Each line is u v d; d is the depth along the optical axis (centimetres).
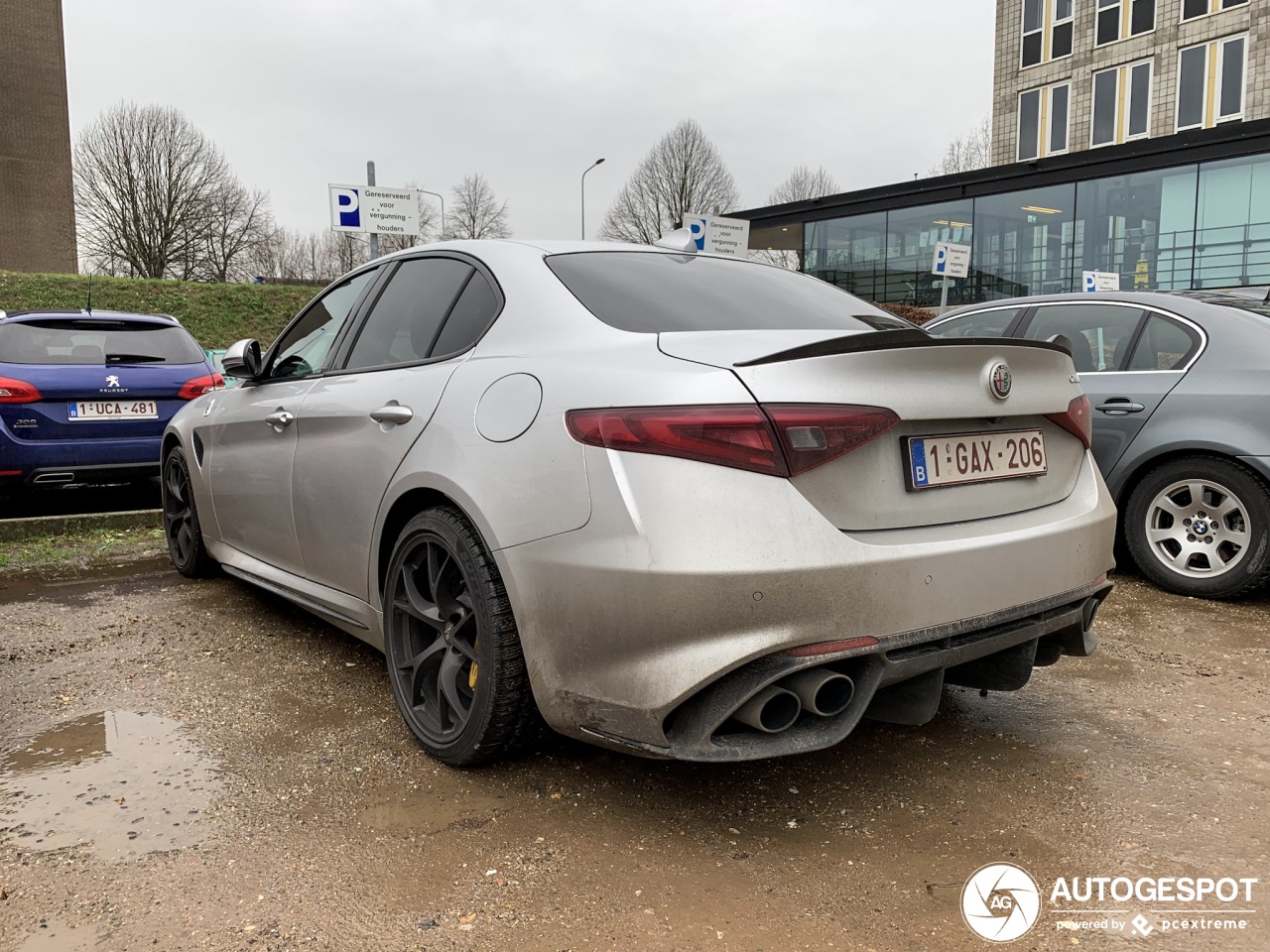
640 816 226
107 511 681
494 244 289
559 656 211
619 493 197
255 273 5388
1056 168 1944
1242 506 411
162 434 606
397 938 178
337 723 284
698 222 1249
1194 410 423
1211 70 2327
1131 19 2488
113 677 324
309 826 221
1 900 190
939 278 2169
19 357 583
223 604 421
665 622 190
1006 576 217
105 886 196
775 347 215
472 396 242
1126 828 221
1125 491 455
